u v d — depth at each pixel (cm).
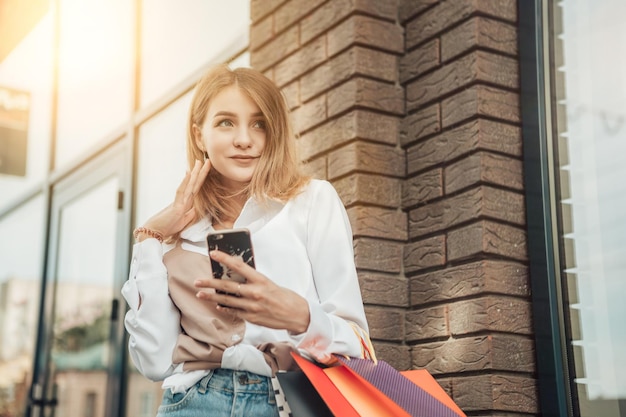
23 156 470
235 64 311
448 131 215
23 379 446
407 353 215
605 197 192
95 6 431
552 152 205
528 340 199
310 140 240
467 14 214
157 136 364
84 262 409
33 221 465
